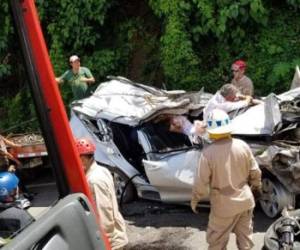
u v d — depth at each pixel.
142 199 8.76
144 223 7.81
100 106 9.19
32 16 2.88
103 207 4.65
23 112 6.35
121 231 4.86
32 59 2.90
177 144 8.16
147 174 7.93
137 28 14.07
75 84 11.51
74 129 9.23
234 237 6.86
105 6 13.65
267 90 11.97
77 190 2.95
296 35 12.11
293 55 11.93
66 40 13.91
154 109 8.13
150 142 8.19
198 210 8.02
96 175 4.70
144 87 9.77
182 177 7.57
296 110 7.48
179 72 12.67
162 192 7.99
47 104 2.91
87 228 2.83
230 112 7.99
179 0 12.54
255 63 12.19
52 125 2.92
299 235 5.40
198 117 8.61
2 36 5.75
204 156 5.33
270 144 7.31
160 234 7.38
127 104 9.14
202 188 5.37
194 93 8.91
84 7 13.69
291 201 7.05
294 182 6.91
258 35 12.31
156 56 13.66
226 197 5.33
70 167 2.95
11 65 7.85
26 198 3.95
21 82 6.46
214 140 5.35
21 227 2.95
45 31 14.34
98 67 13.77
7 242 2.62
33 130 5.62
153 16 13.98
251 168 5.39
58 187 2.95
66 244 2.71
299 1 12.00
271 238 5.41
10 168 4.32
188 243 7.02
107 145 8.80
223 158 5.27
